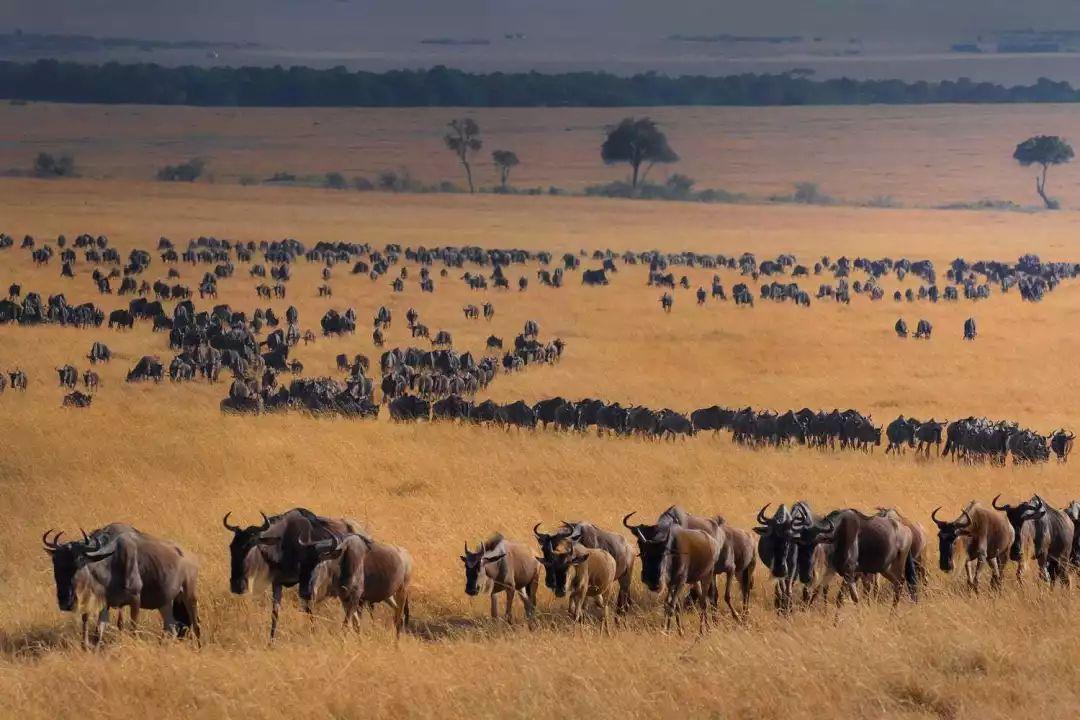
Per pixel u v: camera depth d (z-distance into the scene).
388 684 49.09
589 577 62.88
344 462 110.50
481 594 68.69
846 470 116.88
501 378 185.75
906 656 51.91
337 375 186.50
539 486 103.31
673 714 46.03
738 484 107.19
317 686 48.69
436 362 186.00
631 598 68.56
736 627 61.03
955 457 131.50
